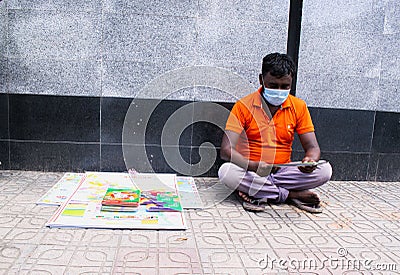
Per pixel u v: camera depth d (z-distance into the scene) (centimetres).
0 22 346
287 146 319
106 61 355
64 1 347
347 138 382
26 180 339
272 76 290
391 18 370
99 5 349
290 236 255
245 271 208
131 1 350
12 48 350
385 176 391
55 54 352
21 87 354
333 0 364
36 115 358
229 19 359
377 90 378
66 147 363
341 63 371
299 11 362
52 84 355
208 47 361
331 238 254
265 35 363
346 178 389
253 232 258
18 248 220
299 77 370
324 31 367
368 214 301
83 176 354
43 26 348
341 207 315
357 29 369
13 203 286
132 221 262
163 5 353
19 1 345
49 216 266
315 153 303
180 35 357
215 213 289
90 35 351
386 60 374
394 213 305
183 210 292
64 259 211
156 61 358
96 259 213
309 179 303
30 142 361
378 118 382
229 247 235
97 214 270
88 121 361
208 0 355
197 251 228
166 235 248
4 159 362
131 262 212
